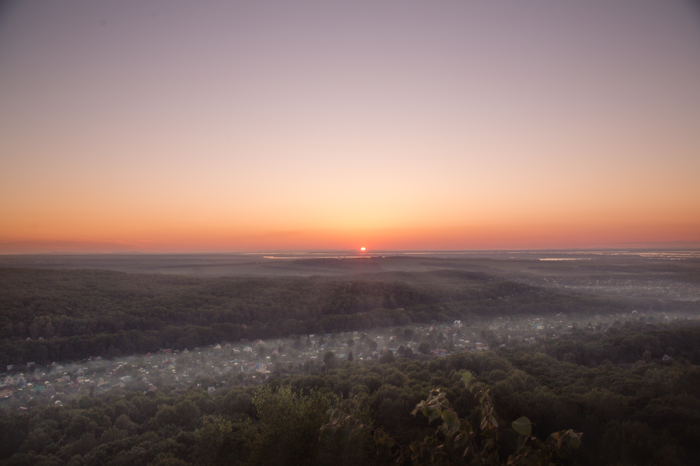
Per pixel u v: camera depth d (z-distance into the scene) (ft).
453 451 22.48
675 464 31.55
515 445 31.68
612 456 34.50
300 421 29.68
